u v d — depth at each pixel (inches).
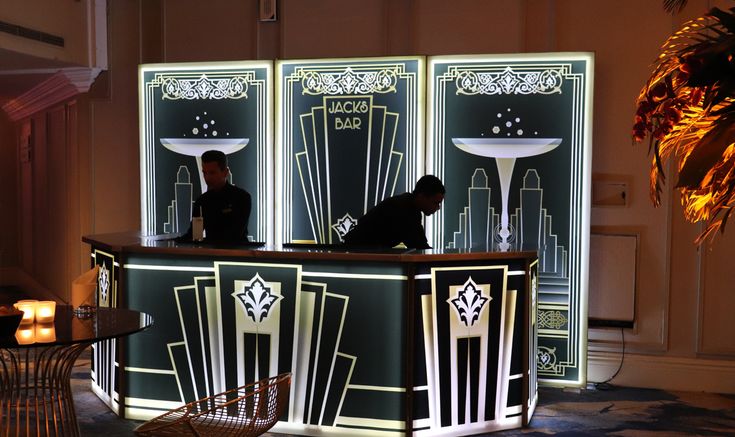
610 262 194.1
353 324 143.9
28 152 333.1
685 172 56.1
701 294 189.8
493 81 193.9
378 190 203.6
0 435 107.7
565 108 189.8
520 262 152.9
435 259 140.6
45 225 305.9
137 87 235.0
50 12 215.8
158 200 218.1
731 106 57.2
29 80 256.7
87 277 124.8
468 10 203.3
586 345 190.1
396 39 209.9
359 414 144.0
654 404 177.3
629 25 191.9
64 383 112.5
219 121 213.0
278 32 220.4
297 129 208.2
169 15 228.4
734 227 187.8
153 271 155.2
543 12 198.2
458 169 197.2
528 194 192.9
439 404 144.9
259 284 148.6
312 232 208.5
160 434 92.0
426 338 142.9
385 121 201.9
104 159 238.2
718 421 163.3
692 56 57.1
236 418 96.2
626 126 192.9
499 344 151.4
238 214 178.1
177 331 154.0
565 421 161.6
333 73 205.0
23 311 109.2
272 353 148.3
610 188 193.9
